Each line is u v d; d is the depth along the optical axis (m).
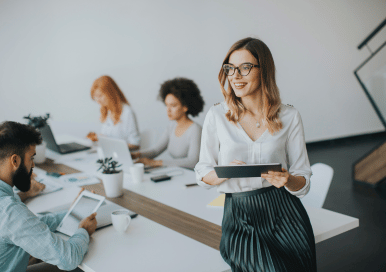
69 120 4.40
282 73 5.79
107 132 3.27
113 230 1.44
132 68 4.66
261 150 1.20
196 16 4.95
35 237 1.13
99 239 1.36
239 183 1.22
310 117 6.23
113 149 2.37
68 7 4.16
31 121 2.68
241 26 5.32
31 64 4.06
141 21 4.61
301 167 1.23
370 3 6.50
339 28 6.24
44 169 2.46
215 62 5.22
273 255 1.11
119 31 4.50
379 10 6.64
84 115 4.49
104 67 4.49
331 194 3.87
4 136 1.15
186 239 1.34
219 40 5.19
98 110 4.57
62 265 1.14
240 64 1.15
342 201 3.64
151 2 4.62
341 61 6.38
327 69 6.25
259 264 1.11
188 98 2.58
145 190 1.93
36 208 1.69
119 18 4.46
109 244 1.31
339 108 6.52
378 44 6.55
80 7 4.22
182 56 4.96
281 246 1.15
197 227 1.44
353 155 5.57
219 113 1.26
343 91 6.50
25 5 3.92
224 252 1.20
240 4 5.24
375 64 5.82
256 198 1.20
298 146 1.24
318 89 6.22
